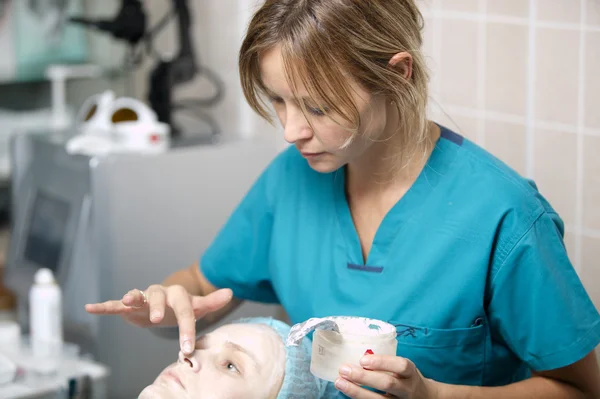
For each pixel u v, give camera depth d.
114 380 2.18
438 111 1.97
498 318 1.38
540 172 1.80
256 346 1.36
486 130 1.89
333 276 1.49
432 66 1.97
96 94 3.05
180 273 1.74
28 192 2.43
